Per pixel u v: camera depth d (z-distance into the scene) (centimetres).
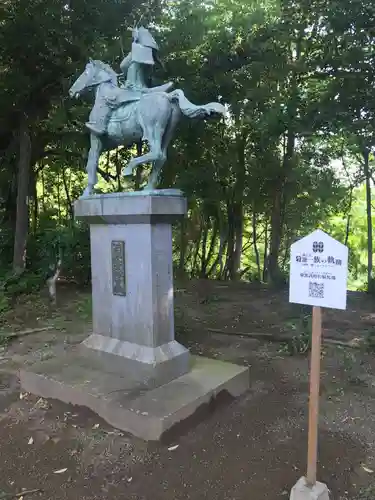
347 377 466
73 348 464
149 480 294
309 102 875
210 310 787
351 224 1412
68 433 350
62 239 948
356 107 837
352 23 767
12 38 775
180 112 411
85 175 1430
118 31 823
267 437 343
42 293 883
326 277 246
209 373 416
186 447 329
